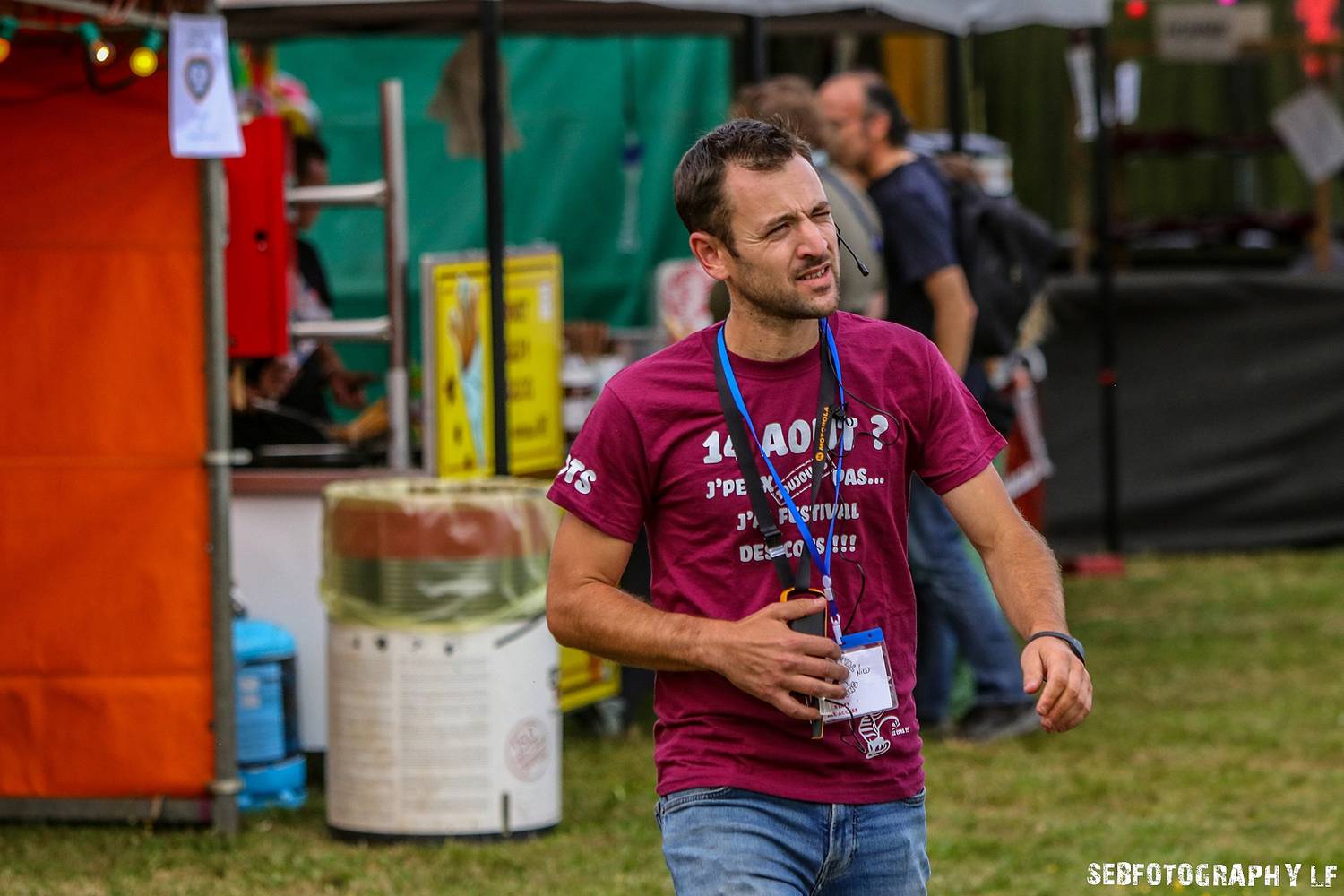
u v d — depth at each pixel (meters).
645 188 15.93
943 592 10.52
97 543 8.43
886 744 4.36
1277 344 17.03
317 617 9.66
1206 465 17.05
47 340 8.38
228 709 8.45
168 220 8.30
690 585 4.38
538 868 7.93
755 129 4.35
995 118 20.27
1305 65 19.48
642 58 15.84
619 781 9.55
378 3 10.83
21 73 8.29
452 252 15.66
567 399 11.17
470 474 10.01
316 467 10.09
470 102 12.02
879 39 18.12
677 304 12.52
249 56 12.86
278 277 9.55
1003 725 10.51
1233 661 12.60
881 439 4.39
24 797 8.56
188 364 8.34
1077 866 8.08
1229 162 21.91
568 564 4.45
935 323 9.96
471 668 8.21
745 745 4.32
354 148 15.55
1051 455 16.80
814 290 4.25
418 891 7.60
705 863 4.27
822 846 4.33
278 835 8.45
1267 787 9.44
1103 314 16.19
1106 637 13.47
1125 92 19.58
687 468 4.35
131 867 7.91
